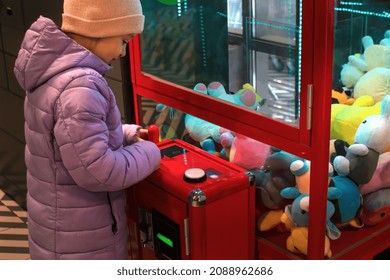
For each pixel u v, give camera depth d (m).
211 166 1.91
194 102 2.02
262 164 2.04
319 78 1.61
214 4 2.02
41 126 1.71
